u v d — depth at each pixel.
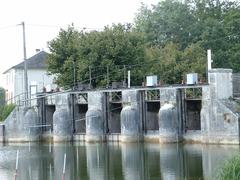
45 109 75.19
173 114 61.94
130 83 76.31
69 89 74.81
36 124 73.44
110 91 68.19
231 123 57.59
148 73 80.94
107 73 75.19
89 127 68.25
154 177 40.16
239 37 98.94
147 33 103.06
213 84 58.97
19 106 73.50
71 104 71.94
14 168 46.88
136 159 50.44
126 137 64.94
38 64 105.25
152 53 86.56
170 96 62.97
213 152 52.16
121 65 78.12
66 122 71.00
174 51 89.12
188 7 106.38
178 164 45.78
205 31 98.19
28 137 72.44
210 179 37.69
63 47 80.38
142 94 65.88
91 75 77.12
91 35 79.81
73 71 78.06
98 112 68.50
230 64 94.44
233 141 57.47
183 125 62.91
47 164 49.03
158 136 63.88
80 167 46.62
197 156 49.94
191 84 61.06
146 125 66.00
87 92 69.94
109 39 78.50
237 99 59.69
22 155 56.38
